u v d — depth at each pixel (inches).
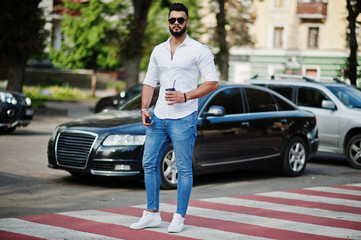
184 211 241.3
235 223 261.3
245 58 1993.1
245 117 404.5
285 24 1925.4
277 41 1947.6
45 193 334.6
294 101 557.0
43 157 491.2
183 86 238.7
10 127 673.6
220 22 1226.6
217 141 382.3
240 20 1469.0
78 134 355.3
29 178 386.0
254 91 424.8
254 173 457.4
